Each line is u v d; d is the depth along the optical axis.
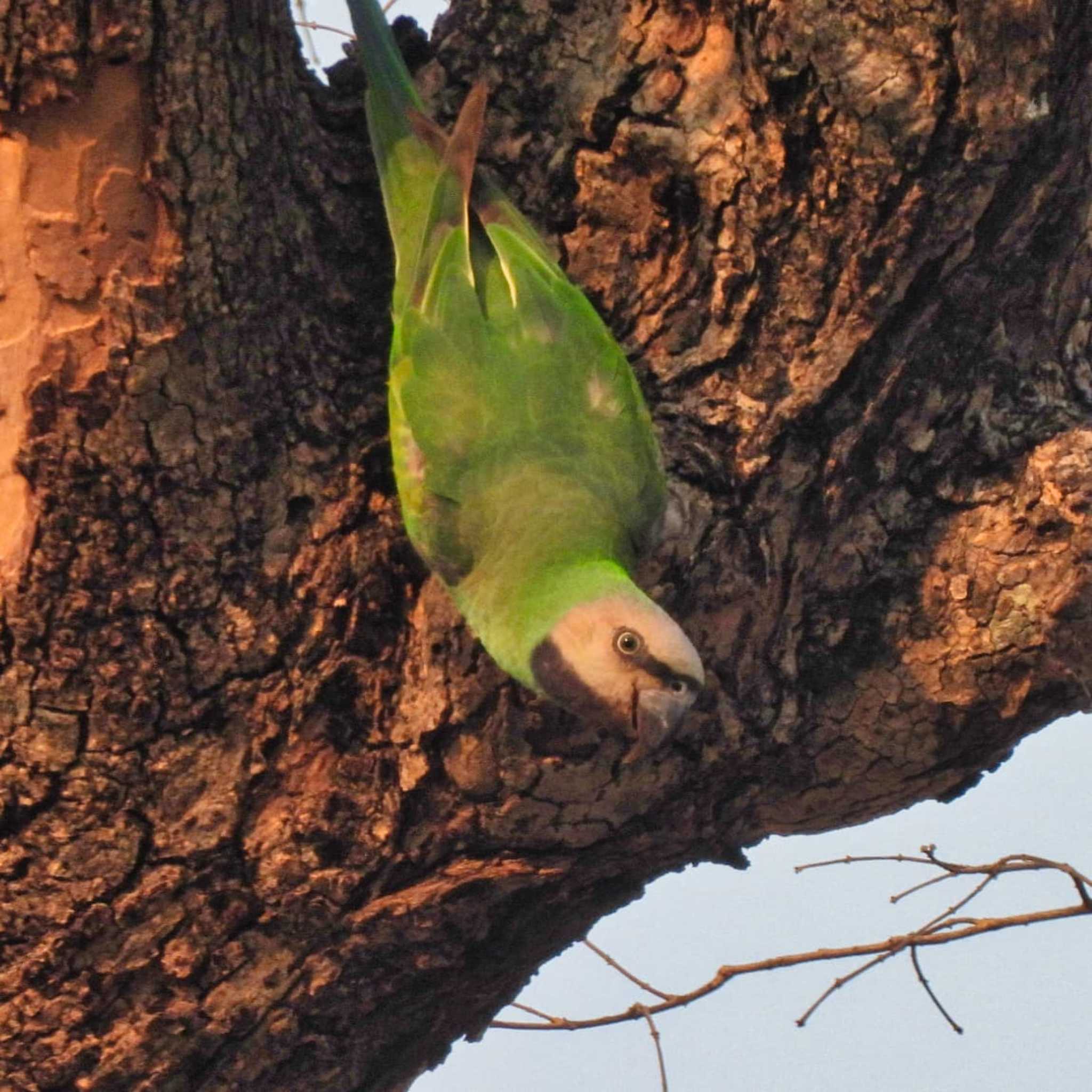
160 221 6.27
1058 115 6.93
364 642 7.03
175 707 6.86
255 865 7.11
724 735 7.41
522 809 7.19
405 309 7.55
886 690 7.74
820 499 7.41
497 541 7.30
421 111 7.78
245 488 6.79
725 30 7.14
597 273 7.70
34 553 6.53
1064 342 7.93
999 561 7.56
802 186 7.03
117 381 6.38
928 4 6.60
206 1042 7.45
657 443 7.38
